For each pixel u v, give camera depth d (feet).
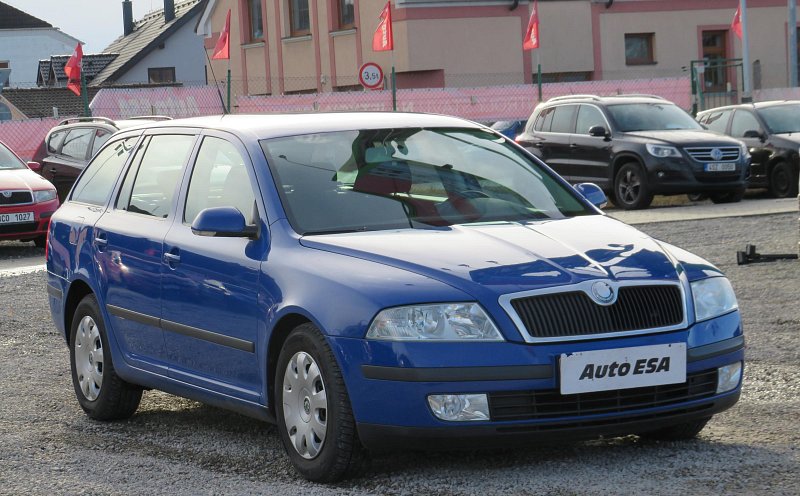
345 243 24.20
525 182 28.07
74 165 85.35
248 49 174.91
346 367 22.54
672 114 90.38
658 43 153.17
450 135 29.01
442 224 25.59
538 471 23.44
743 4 132.16
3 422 30.78
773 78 157.79
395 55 144.46
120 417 30.96
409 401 21.90
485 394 21.84
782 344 36.60
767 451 24.36
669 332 23.00
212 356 26.63
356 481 23.35
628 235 25.40
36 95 200.64
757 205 83.30
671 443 25.46
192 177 28.73
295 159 26.86
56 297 33.17
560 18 147.95
